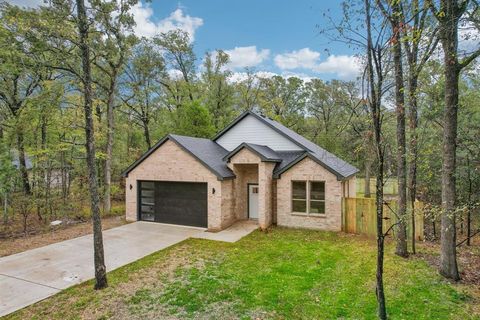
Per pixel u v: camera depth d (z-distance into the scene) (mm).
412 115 10828
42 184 17938
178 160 16266
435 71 10805
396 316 6387
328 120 33594
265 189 15109
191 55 30219
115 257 11023
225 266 9844
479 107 12094
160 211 17250
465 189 11281
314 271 9234
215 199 15180
